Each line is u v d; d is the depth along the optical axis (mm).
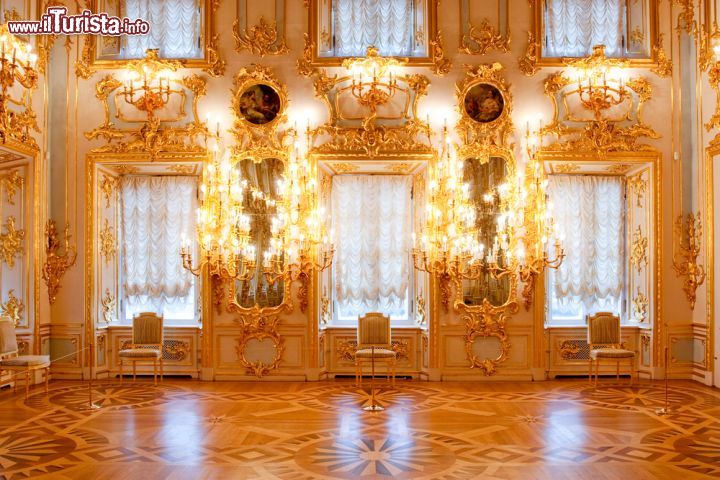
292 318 10156
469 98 10117
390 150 10086
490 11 10164
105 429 7125
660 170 10094
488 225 10164
